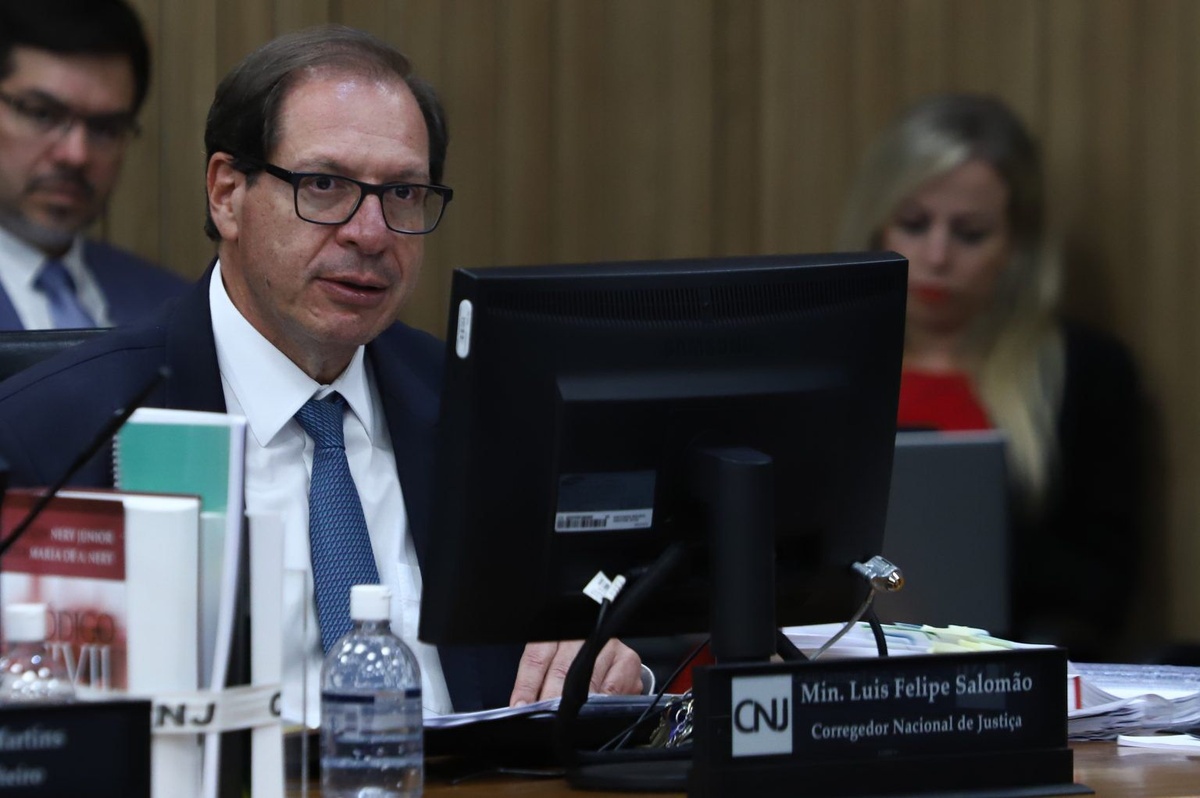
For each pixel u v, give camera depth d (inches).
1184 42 540.4
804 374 193.5
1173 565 502.6
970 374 401.7
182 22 467.2
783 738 173.6
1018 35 550.3
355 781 173.3
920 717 178.7
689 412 187.0
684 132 542.9
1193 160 537.3
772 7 547.2
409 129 252.8
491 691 251.3
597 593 189.3
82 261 392.2
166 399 247.9
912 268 400.8
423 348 279.1
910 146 402.0
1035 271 407.5
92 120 379.2
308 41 255.3
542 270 182.1
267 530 161.9
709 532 187.8
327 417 254.2
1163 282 533.3
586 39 533.0
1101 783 187.6
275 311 249.8
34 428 238.7
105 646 158.1
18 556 163.6
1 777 142.6
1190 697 222.4
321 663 236.7
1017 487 395.9
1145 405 421.1
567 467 183.5
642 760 192.9
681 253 544.1
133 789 147.4
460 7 516.1
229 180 255.9
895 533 250.2
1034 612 398.6
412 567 255.6
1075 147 544.4
